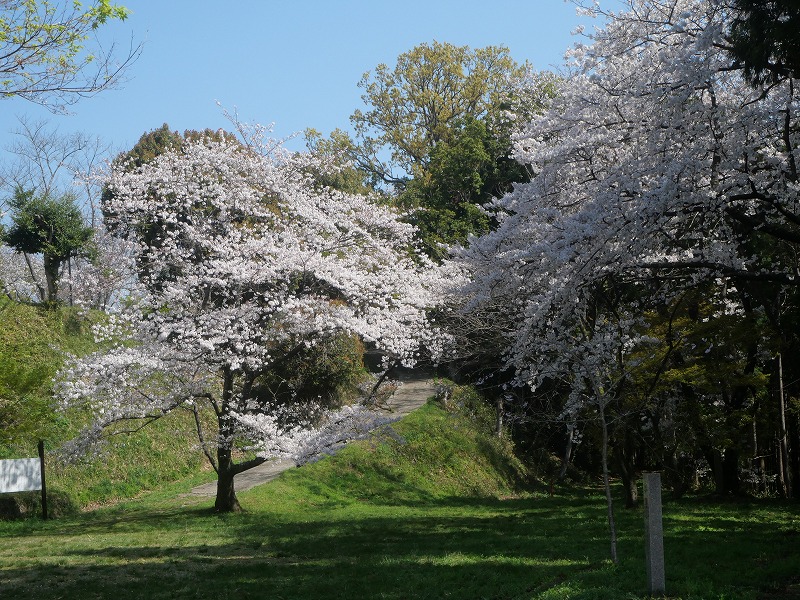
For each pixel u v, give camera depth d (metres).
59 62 8.89
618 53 12.01
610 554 11.72
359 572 10.76
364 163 49.38
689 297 16.38
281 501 21.42
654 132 11.39
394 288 19.56
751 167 11.63
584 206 11.48
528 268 12.18
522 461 31.94
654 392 16.88
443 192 36.00
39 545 13.80
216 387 21.91
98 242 27.81
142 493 22.94
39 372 17.34
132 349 17.33
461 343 20.83
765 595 8.61
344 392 27.02
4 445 18.88
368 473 25.69
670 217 11.42
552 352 14.41
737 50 10.24
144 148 34.25
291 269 17.89
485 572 10.33
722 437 19.48
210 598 9.22
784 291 17.92
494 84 46.91
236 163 19.09
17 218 26.36
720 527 14.67
